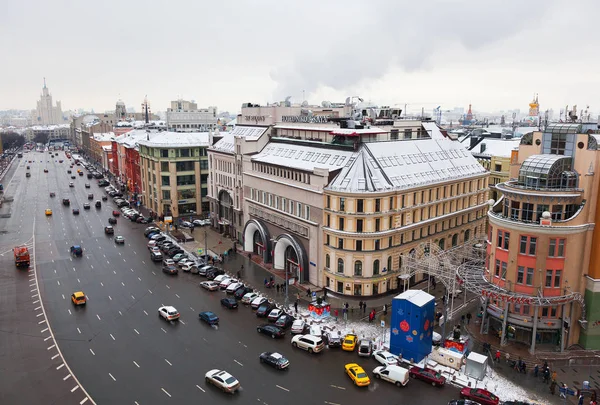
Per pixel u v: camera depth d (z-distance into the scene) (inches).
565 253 2176.4
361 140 3102.9
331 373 2078.0
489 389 1952.5
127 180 6998.0
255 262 3634.4
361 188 2778.1
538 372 2080.5
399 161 3125.0
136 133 7780.5
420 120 4030.5
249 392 1918.1
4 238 4379.9
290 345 2351.1
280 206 3408.0
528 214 2250.2
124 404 1830.7
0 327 2516.0
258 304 2775.6
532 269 2218.3
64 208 5851.4
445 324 2549.2
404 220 2970.0
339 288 2935.5
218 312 2748.5
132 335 2438.5
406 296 2206.0
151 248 3878.0
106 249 4033.0
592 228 2194.9
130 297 2962.6
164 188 5172.2
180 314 2711.6
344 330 2496.3
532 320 2244.1
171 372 2075.5
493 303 2418.8
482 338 2399.1
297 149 3528.5
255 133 4099.4
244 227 3855.8
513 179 2479.1
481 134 5103.3
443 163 3410.4
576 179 2237.9
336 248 2881.4
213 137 4677.7
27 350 2271.2
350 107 4168.3
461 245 3294.8
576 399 1891.0
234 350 2287.2
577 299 2208.4
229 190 4264.3
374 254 2839.6
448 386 1982.0
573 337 2294.5
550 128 2390.5
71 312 2721.5
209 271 3341.5
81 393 1908.2
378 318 2650.1
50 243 4207.7
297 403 1843.0
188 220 5073.8
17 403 1838.1
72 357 2206.0
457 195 3390.7
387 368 2018.9
